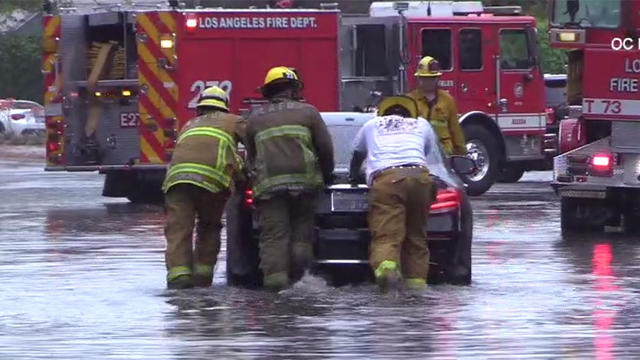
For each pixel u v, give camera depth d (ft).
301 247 68.13
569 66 102.68
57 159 126.41
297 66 124.77
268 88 68.90
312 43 124.98
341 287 69.41
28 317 61.36
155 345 54.39
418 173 66.39
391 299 65.62
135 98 124.47
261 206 67.62
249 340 55.26
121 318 60.95
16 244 90.02
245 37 123.34
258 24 123.54
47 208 118.11
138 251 85.71
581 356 51.88
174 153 70.23
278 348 53.57
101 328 58.44
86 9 129.08
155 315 61.67
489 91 135.03
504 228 99.81
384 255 65.98
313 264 68.54
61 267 78.13
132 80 124.06
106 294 67.87
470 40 134.31
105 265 78.95
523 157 136.98
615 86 96.22
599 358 51.52
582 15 98.02
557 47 98.73
